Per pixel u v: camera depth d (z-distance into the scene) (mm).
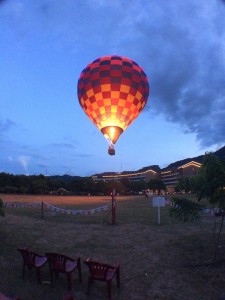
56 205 33281
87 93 21953
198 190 11164
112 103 21484
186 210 11523
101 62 21891
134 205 34906
